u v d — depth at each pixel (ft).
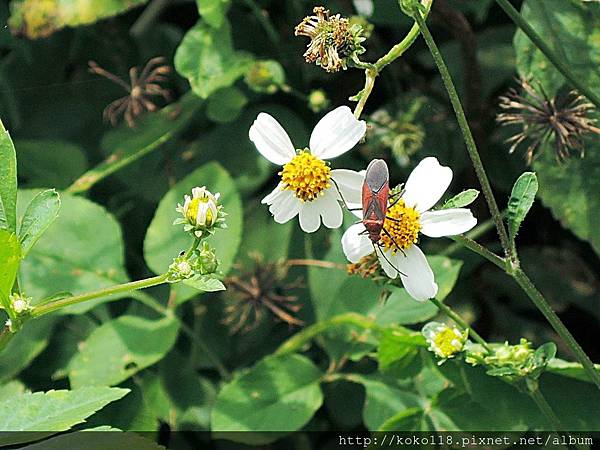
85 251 1.30
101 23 1.49
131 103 1.39
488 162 1.38
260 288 1.31
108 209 1.44
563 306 1.39
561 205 1.23
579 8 1.22
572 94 1.20
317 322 1.27
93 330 1.35
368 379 1.24
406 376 1.21
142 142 1.39
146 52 1.50
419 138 1.35
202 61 1.32
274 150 0.99
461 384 1.18
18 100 1.50
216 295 1.37
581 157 1.22
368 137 1.36
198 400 1.33
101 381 1.25
